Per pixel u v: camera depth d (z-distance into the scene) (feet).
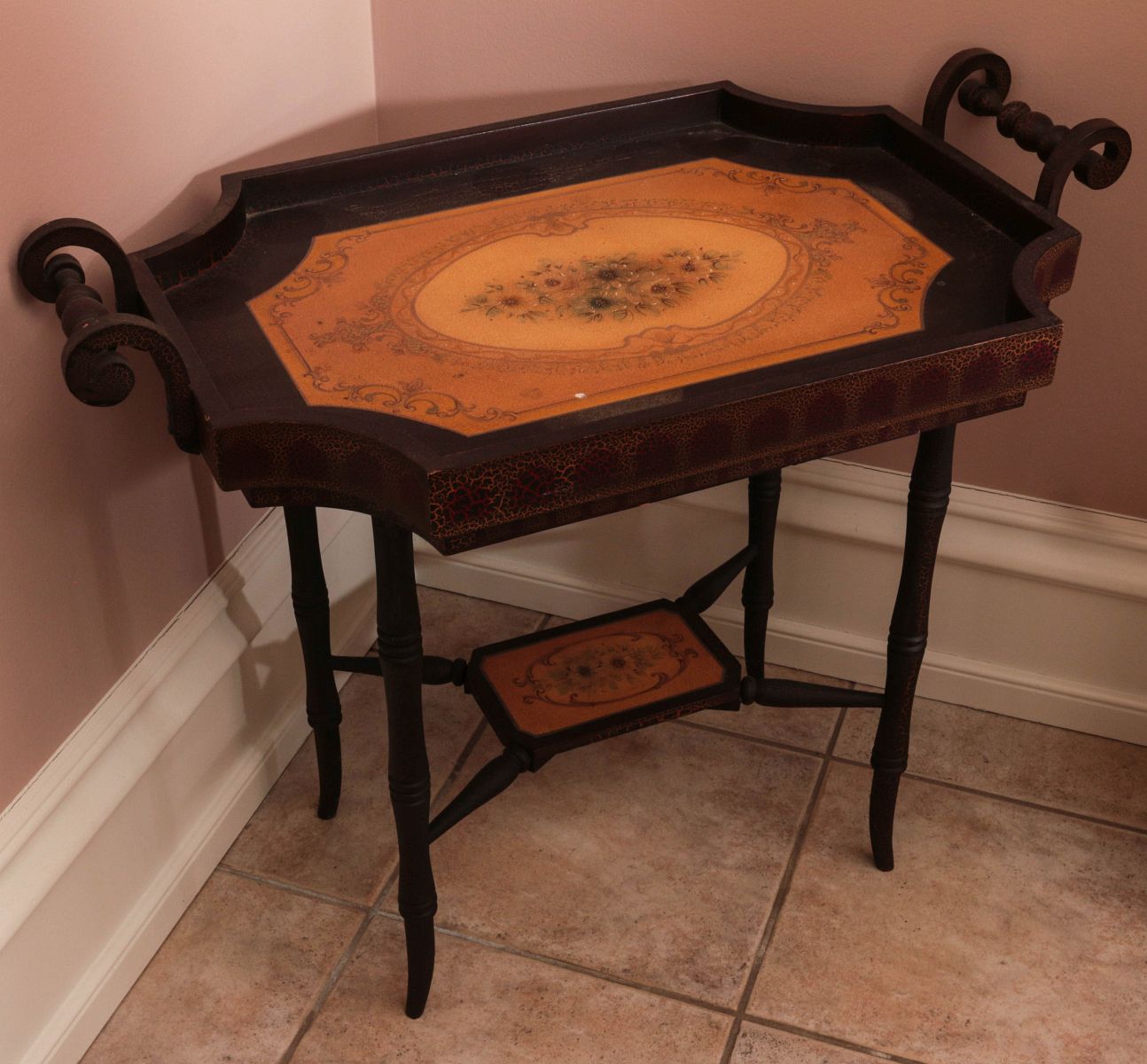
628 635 6.21
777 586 7.14
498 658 6.06
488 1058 5.34
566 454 3.82
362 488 4.01
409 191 5.47
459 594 7.85
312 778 6.63
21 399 4.52
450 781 6.62
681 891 6.05
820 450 4.24
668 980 5.65
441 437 3.92
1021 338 4.24
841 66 5.91
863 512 6.70
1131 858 6.25
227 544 6.02
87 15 4.49
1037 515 6.51
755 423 4.05
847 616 7.13
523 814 6.43
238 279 4.84
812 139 5.75
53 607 4.88
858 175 5.53
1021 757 6.82
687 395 4.10
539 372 4.27
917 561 5.38
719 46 6.03
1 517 4.52
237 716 6.13
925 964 5.73
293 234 5.15
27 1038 4.99
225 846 6.19
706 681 5.91
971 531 6.61
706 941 5.82
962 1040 5.42
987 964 5.74
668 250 5.03
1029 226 4.88
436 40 6.36
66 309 4.02
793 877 6.13
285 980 5.64
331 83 6.16
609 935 5.83
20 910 4.71
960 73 5.43
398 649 4.62
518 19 6.19
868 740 6.89
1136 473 6.33
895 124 5.54
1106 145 4.91
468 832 6.32
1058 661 6.86
